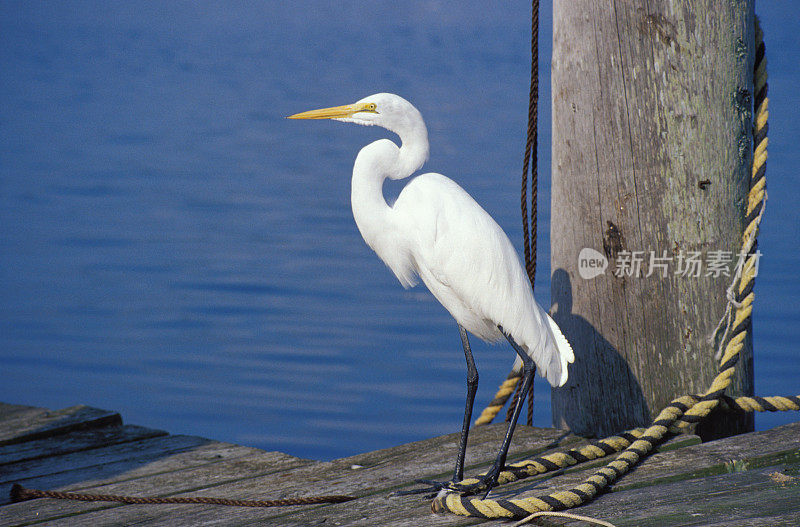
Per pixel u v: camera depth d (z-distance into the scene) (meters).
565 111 6.98
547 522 5.02
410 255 6.23
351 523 5.38
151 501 5.97
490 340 6.42
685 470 5.80
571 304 7.12
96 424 8.35
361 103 6.30
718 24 6.52
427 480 6.01
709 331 6.71
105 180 27.17
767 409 6.75
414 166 6.34
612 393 6.97
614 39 6.62
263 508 5.86
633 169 6.66
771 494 5.16
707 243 6.63
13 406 8.99
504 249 5.86
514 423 5.64
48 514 5.96
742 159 6.70
